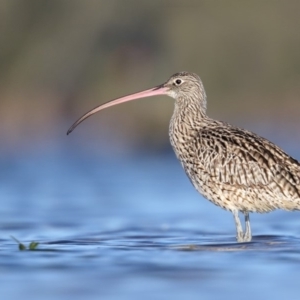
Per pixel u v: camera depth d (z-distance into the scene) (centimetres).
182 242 1488
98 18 4138
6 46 4141
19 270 1244
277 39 3847
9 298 1099
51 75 4119
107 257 1330
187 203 2092
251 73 3838
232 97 3800
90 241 1506
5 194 2258
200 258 1312
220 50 3850
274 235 1559
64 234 1616
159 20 4016
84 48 4116
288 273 1216
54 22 4206
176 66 3869
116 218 1847
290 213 1897
